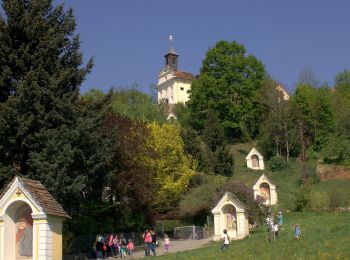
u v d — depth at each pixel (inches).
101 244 1640.0
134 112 3821.4
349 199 3011.8
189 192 2822.3
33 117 1583.4
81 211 1753.2
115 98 4212.6
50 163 1566.2
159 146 2610.7
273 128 4333.2
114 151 1910.7
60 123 1654.8
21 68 1683.1
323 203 2925.7
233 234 2094.0
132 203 2112.5
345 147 4003.4
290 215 2822.3
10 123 1569.9
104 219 2000.5
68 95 1733.5
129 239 1894.7
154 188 2416.3
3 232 1009.5
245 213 2113.7
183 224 2773.1
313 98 4384.8
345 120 4429.1
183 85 6328.7
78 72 1824.6
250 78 4709.6
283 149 4323.3
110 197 2058.3
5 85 1676.9
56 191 1528.1
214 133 4094.5
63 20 1847.9
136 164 2166.6
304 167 3735.2
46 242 997.2
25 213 1034.1
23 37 1729.8
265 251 1370.6
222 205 2130.9
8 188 1016.9
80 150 1632.6
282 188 3558.1
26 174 1594.5
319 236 1573.6
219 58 4690.0
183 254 1550.2
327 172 3779.5
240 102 4658.0
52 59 1739.7
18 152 1641.2
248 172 3964.1
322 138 4279.0
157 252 1835.6
